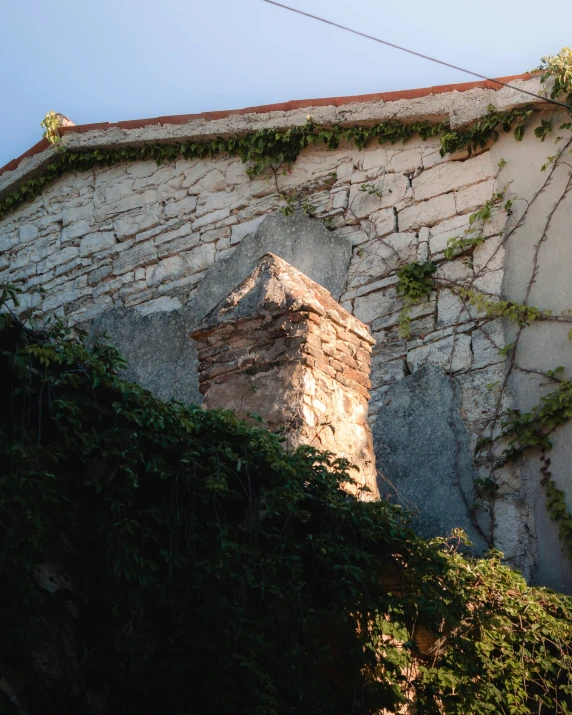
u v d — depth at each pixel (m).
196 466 3.90
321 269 8.20
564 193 7.29
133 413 3.68
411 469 7.15
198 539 3.91
